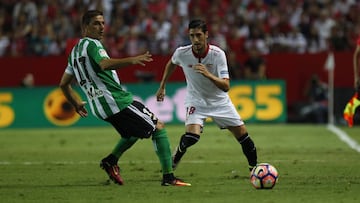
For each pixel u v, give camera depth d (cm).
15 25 9269
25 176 3988
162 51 8525
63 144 6016
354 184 3541
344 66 8138
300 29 8894
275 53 8250
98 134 6894
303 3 9325
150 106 7775
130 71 8219
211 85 3709
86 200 3116
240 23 8975
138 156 4997
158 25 8931
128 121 3428
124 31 8869
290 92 8231
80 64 3394
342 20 8962
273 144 5809
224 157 4894
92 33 3400
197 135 3744
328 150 5319
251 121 7788
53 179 3847
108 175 3656
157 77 8194
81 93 7694
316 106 7906
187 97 3803
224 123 3781
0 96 7775
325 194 3219
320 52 8188
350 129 7188
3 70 8406
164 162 3519
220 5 9381
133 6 9369
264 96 7788
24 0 9456
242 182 3662
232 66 7975
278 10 9262
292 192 3281
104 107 3403
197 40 3594
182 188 3441
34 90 7788
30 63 8388
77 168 4353
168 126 7606
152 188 3447
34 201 3112
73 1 9494
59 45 8869
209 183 3631
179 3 9444
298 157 4859
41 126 7788
